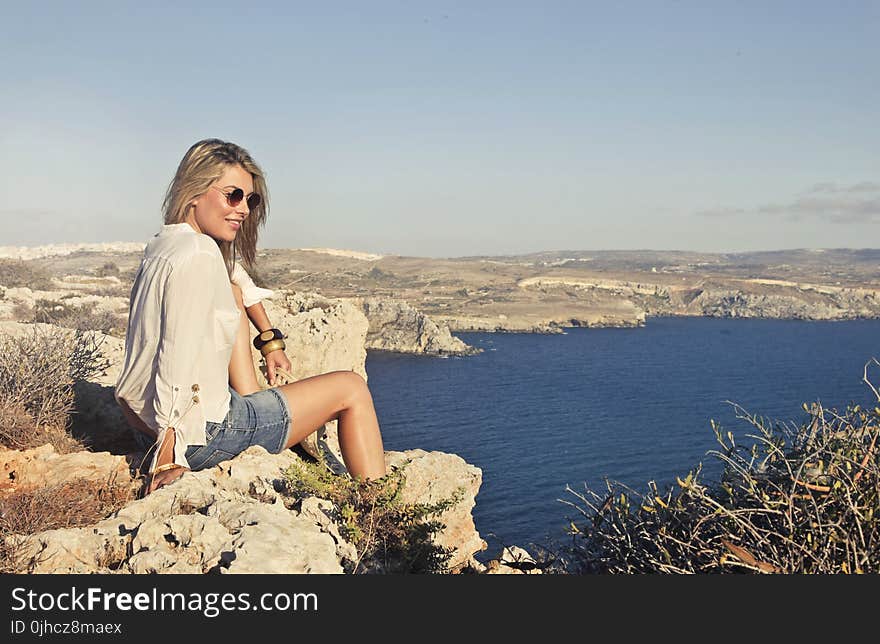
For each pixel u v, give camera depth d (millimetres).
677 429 75938
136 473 3975
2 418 4734
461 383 108875
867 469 2973
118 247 129000
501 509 47781
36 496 3496
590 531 3672
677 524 3328
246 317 4219
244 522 3129
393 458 5848
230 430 3623
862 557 2906
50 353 5492
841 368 131125
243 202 3760
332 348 11547
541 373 122750
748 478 3133
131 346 3615
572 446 68375
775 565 2951
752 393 100688
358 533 3594
